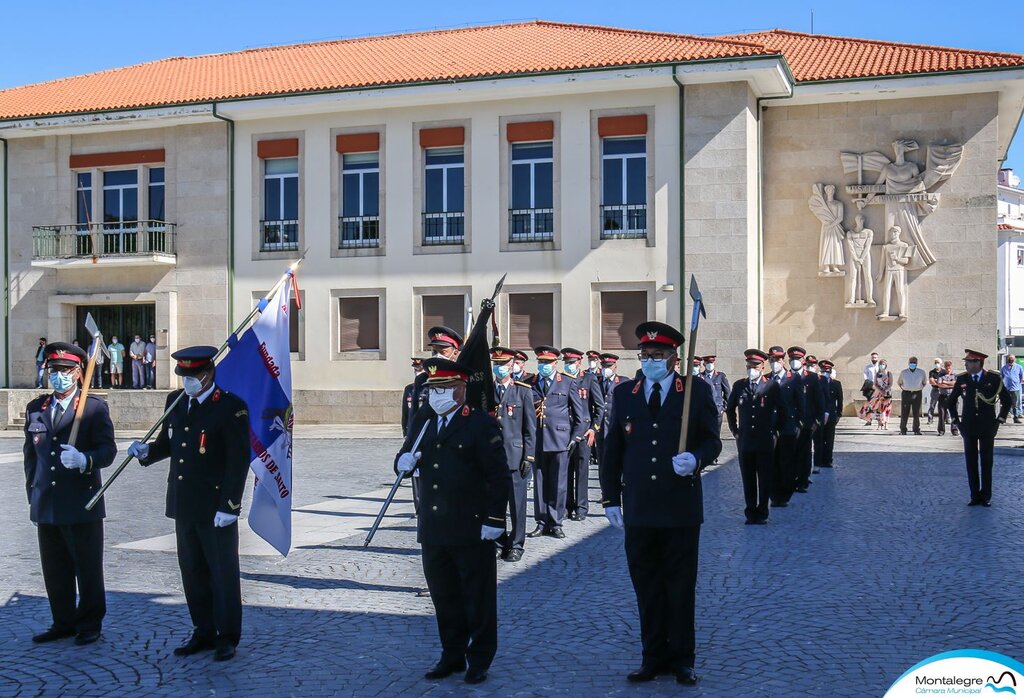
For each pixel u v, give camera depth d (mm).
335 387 29312
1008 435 25109
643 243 26938
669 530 6324
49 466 7117
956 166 27062
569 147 27500
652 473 6363
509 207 28062
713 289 26375
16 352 32219
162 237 30859
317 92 28188
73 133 31406
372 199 29344
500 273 27984
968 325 27094
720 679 6258
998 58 26547
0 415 29953
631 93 27000
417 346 28703
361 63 30797
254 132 29922
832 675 6293
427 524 6387
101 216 31578
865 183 27641
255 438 8102
